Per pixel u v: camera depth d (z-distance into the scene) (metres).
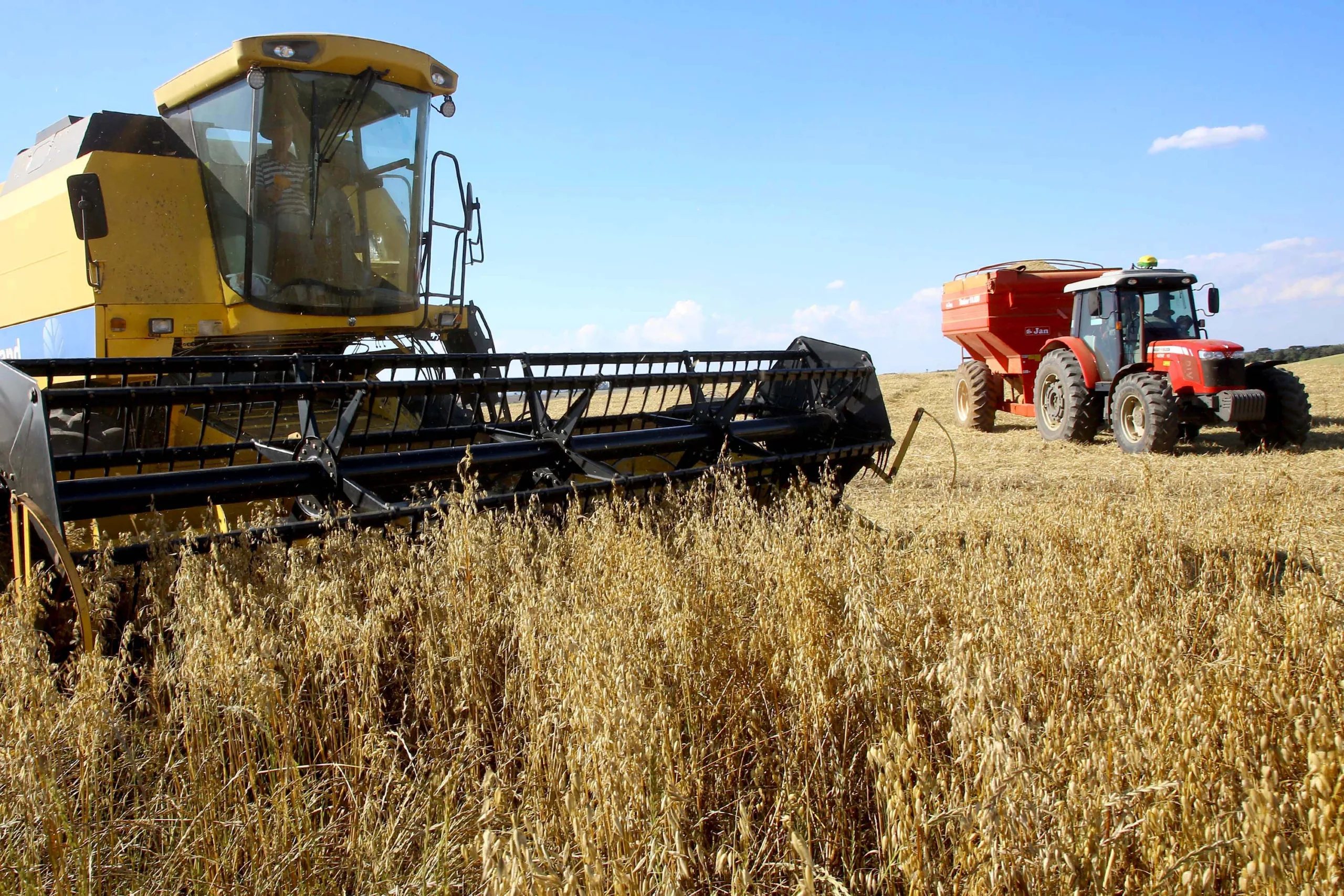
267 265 6.05
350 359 4.48
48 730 2.13
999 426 15.98
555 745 2.35
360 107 6.32
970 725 1.91
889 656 2.46
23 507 3.12
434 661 2.83
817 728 2.47
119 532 4.47
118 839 2.24
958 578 3.39
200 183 6.09
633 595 2.95
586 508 4.30
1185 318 12.16
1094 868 1.73
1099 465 10.55
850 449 5.68
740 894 1.88
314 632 2.68
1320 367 21.70
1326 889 1.49
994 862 1.67
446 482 4.31
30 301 6.32
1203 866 1.70
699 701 2.71
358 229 6.43
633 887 1.79
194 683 2.40
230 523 4.53
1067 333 14.69
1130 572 4.04
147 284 5.69
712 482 4.78
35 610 2.76
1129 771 1.99
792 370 5.79
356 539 3.46
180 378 5.72
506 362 4.89
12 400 3.30
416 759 2.59
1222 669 2.52
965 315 15.38
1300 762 2.07
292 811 2.34
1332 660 2.44
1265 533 4.99
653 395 9.36
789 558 3.23
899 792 1.83
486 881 1.47
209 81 5.98
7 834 2.04
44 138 7.14
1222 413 10.78
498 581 3.20
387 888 2.14
